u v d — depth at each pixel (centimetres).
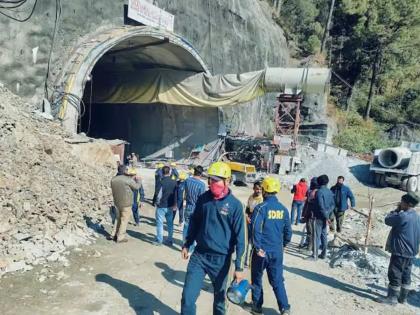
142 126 3253
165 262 838
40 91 1794
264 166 2733
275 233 595
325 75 2395
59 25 1888
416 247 695
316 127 4100
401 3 4447
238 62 3638
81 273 722
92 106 3462
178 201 948
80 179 1184
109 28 2178
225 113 3247
